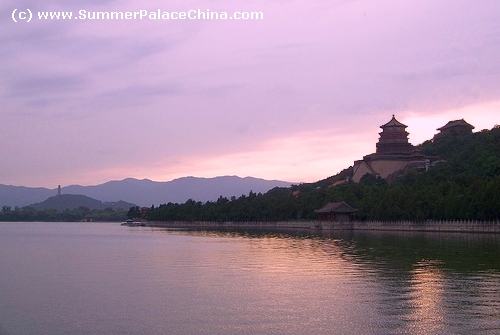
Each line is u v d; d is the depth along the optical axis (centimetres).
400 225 18850
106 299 5425
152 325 4431
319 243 12825
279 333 4166
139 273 7281
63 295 5669
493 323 4328
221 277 6788
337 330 4212
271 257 9281
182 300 5325
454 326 4256
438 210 17275
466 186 18825
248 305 5056
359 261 8275
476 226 15788
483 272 6819
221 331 4241
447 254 9038
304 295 5481
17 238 18075
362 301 5141
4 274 7319
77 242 15188
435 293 5462
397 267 7406
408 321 4416
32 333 4272
